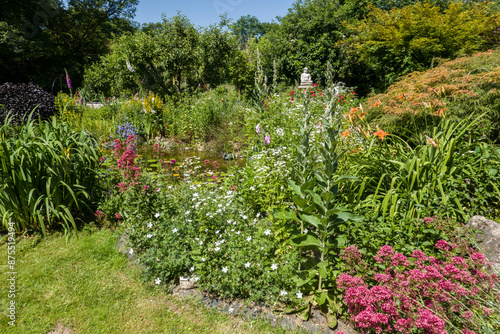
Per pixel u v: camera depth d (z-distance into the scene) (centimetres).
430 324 172
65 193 367
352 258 231
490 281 206
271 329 219
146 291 261
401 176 316
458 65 569
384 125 510
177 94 1321
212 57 1389
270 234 283
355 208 307
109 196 399
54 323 227
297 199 250
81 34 2658
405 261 217
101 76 1816
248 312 236
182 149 783
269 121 589
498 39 936
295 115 646
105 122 891
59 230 356
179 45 1324
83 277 277
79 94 1267
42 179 353
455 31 928
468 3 1185
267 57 1817
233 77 1720
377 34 1098
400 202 306
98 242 334
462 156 346
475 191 324
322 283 245
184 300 251
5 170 325
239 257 256
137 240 301
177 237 292
